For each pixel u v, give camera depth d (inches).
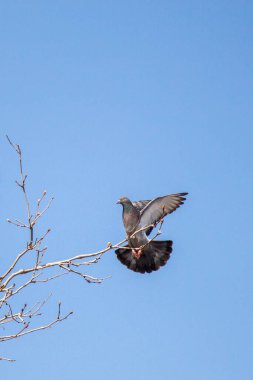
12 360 400.5
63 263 415.5
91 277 417.7
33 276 401.7
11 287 397.7
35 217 400.8
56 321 406.3
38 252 406.3
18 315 397.7
